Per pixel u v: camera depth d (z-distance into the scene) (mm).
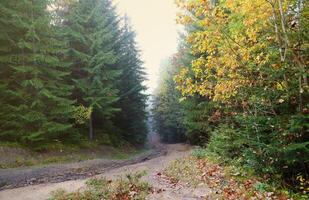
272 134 10055
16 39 21547
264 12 10617
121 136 36625
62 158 21344
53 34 22750
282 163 10438
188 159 17562
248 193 9234
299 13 10375
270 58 11117
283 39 10570
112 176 14727
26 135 20422
